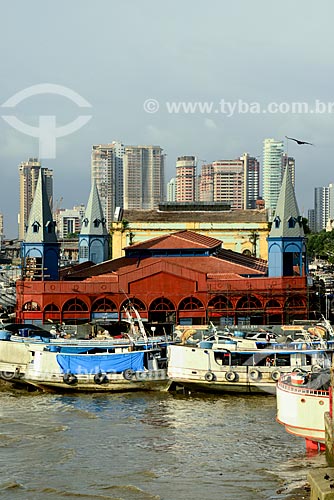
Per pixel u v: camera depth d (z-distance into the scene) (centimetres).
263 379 9750
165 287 13100
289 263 14412
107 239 18338
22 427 8450
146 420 8694
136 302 13100
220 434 8075
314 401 7019
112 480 6788
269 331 11694
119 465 7162
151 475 6888
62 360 10181
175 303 13075
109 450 7600
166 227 17675
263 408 9212
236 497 6347
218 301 13112
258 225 17812
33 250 14088
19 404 9588
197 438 7944
